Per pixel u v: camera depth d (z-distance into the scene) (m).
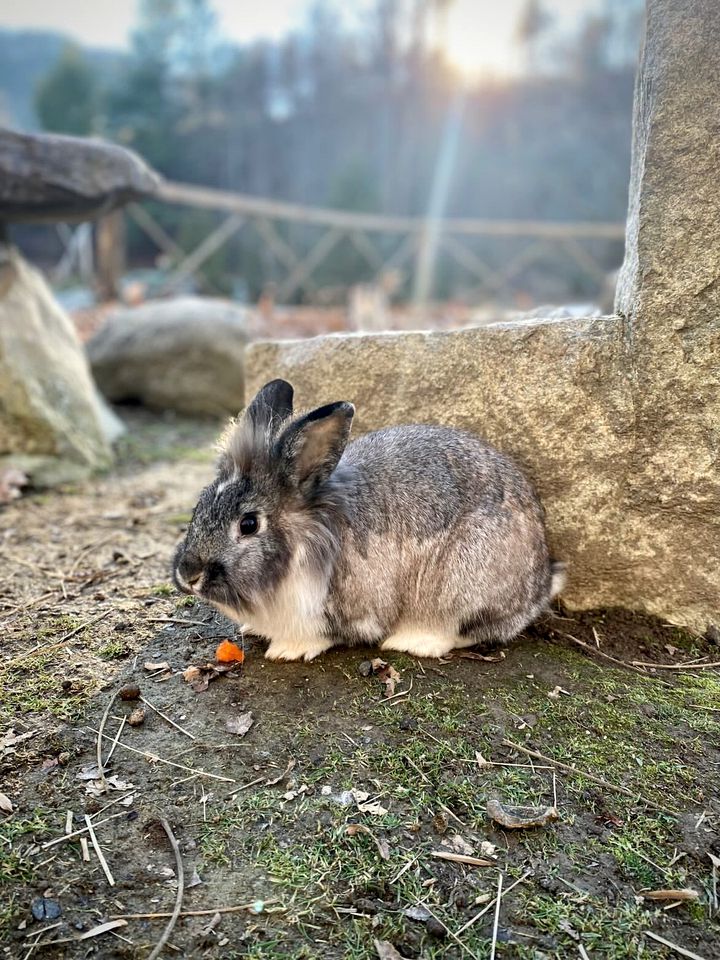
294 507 0.50
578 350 0.58
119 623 0.59
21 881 0.36
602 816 0.41
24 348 1.00
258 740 0.46
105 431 1.16
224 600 0.48
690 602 0.59
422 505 0.53
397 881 0.36
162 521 0.82
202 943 0.33
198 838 0.39
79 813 0.40
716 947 0.34
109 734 0.46
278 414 0.53
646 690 0.52
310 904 0.35
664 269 0.55
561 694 0.50
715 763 0.45
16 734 0.46
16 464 0.93
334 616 0.52
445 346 0.63
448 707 0.49
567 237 3.41
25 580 0.66
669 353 0.56
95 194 0.98
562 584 0.59
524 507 0.56
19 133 0.92
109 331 1.48
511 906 0.35
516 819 0.40
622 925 0.35
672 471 0.57
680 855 0.39
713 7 0.52
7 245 1.07
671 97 0.54
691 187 0.54
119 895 0.36
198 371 1.40
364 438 0.60
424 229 2.88
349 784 0.42
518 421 0.60
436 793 0.42
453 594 0.53
